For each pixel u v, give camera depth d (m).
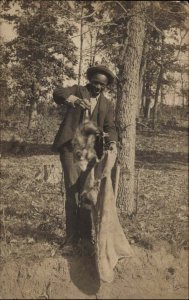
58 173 5.93
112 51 4.57
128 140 4.66
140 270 3.97
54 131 7.74
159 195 5.00
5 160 6.51
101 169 3.84
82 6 4.23
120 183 4.69
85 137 3.86
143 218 4.57
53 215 4.69
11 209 4.70
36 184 5.54
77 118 3.92
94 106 3.97
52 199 5.12
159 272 3.99
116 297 3.79
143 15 4.26
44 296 3.73
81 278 3.83
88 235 4.03
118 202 4.70
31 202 4.95
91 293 3.78
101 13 4.25
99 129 3.95
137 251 4.07
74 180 3.92
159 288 3.92
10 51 5.17
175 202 4.82
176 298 3.79
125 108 4.63
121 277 3.91
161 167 5.90
